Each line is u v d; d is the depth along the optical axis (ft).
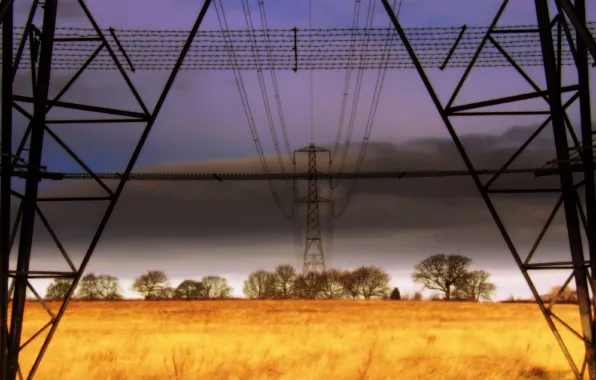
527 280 72.49
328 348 97.09
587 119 70.23
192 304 275.39
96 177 70.49
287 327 146.30
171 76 73.00
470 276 504.02
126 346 104.27
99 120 72.90
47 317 193.67
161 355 91.15
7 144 66.18
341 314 208.64
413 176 73.51
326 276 433.07
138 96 73.05
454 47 78.07
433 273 504.84
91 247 69.97
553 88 73.36
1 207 65.00
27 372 79.25
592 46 50.80
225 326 151.33
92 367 80.89
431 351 95.35
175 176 73.10
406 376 74.49
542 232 72.69
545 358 91.66
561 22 73.00
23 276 67.72
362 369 75.97
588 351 70.38
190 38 72.95
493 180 73.10
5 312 64.23
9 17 66.03
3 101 66.39
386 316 196.95
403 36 74.38
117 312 221.05
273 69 79.77
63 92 72.13
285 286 494.59
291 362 82.99
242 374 74.28
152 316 199.41
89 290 477.36
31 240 69.00
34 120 69.46
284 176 75.66
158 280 504.02
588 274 71.82
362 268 491.72
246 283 499.51
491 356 93.20
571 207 72.38
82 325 159.02
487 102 74.28
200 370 77.71
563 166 71.92
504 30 76.43
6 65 66.33
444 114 74.69
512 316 197.67
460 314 208.23
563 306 262.88
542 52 74.90
